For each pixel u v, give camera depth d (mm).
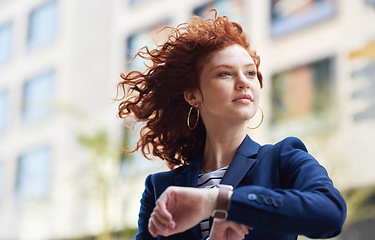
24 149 15859
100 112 13945
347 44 10508
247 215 845
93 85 14547
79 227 13258
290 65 11172
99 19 15102
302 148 1117
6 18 17469
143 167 10391
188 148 1339
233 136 1163
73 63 15352
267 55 11500
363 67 10188
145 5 14141
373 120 9500
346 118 9742
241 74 1128
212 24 1255
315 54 10922
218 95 1122
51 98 15477
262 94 11000
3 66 17141
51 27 16297
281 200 844
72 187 12297
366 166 9156
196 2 13016
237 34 1236
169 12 13633
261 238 1032
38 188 15086
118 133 12891
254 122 8586
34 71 16344
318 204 846
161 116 1323
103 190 10539
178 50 1225
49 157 15047
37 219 14594
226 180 1093
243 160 1112
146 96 1325
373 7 10375
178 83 1232
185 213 867
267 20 11711
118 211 10672
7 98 16812
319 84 10656
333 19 10820
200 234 1101
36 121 15680
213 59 1146
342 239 8938
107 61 14500
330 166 9141
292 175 1011
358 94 9977
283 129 10633
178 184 1170
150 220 873
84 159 13953
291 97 10852
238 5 12148
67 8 15969
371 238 8758
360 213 8883
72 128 14484
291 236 1060
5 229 15289
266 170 1075
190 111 1270
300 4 11273
